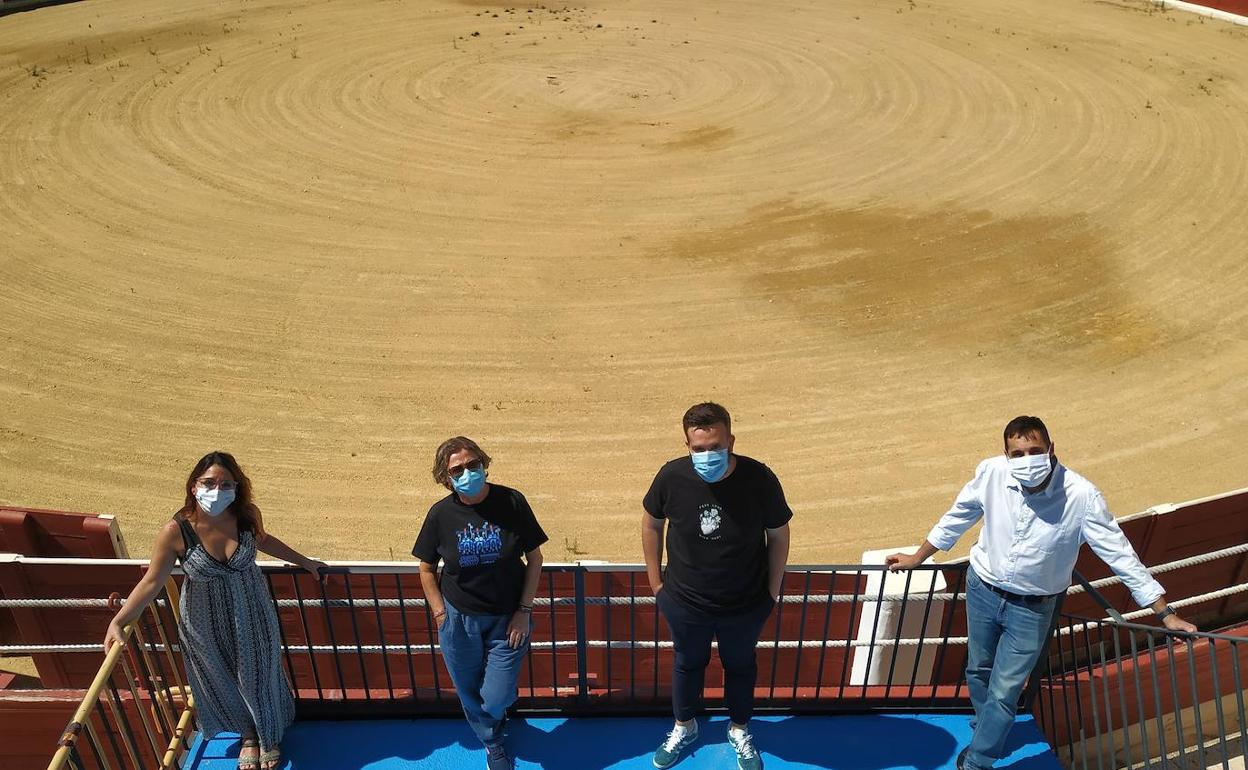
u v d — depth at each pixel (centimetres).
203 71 2628
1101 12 3319
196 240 1755
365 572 486
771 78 2672
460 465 432
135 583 736
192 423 1262
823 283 1634
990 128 2339
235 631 455
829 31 3083
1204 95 2548
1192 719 680
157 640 685
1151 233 1823
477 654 463
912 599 572
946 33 3067
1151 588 425
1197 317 1547
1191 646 425
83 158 2089
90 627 771
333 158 2117
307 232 1791
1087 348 1463
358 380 1358
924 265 1698
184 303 1549
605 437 1244
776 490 430
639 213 1883
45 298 1554
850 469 1191
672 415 1291
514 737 502
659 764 484
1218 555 714
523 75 2656
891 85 2623
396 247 1738
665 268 1677
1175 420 1293
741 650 458
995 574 455
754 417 1288
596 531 1078
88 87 2495
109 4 3272
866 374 1388
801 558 1044
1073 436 1259
